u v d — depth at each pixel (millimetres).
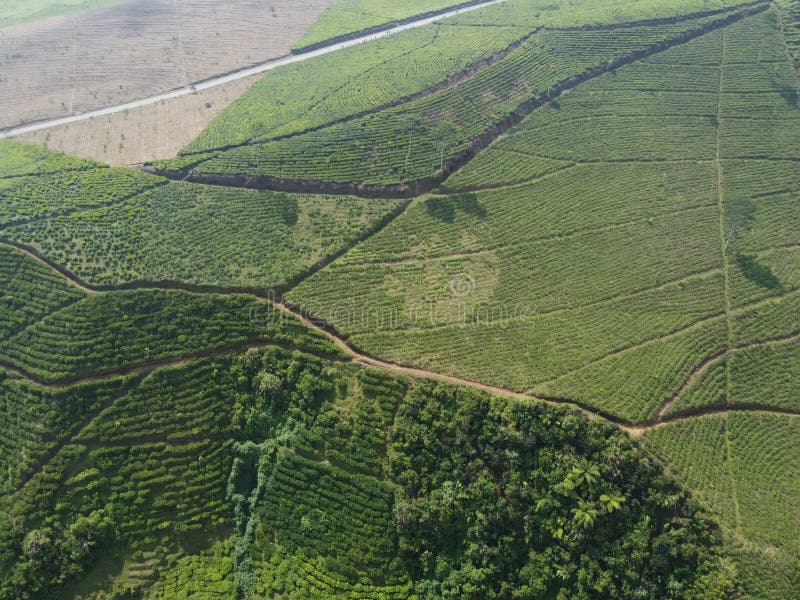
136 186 87062
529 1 134750
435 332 70750
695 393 65188
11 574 58000
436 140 94562
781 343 70812
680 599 54656
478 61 112250
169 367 67688
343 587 59781
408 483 61156
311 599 59469
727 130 97188
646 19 117562
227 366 68938
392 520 61031
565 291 75750
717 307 73812
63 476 62219
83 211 82062
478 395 63031
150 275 73812
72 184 86938
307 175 89125
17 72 121625
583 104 102375
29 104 112688
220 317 71000
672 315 72938
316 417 65312
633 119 99500
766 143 94875
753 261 79125
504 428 60562
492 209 86000
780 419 64688
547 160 93062
